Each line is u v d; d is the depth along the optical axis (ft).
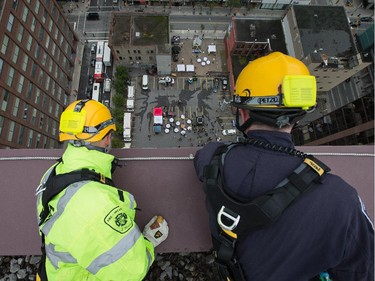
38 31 83.41
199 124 114.73
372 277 7.61
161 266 16.72
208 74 123.75
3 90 66.13
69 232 10.24
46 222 10.62
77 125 12.42
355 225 7.44
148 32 111.86
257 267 8.35
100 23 129.59
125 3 132.67
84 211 10.38
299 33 107.14
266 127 8.62
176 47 125.59
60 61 104.12
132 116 116.16
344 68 103.40
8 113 68.80
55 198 10.98
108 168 12.85
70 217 10.35
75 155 12.07
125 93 118.21
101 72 119.55
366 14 137.39
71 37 114.83
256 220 7.55
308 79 8.32
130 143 112.98
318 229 7.46
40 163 15.15
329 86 117.70
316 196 7.55
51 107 97.60
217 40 130.11
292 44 112.47
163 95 119.44
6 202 14.74
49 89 94.89
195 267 16.72
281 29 116.78
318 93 122.11
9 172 14.97
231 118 116.88
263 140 8.46
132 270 10.73
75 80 120.16
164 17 113.50
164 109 117.29
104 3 132.46
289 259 7.87
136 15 112.98
